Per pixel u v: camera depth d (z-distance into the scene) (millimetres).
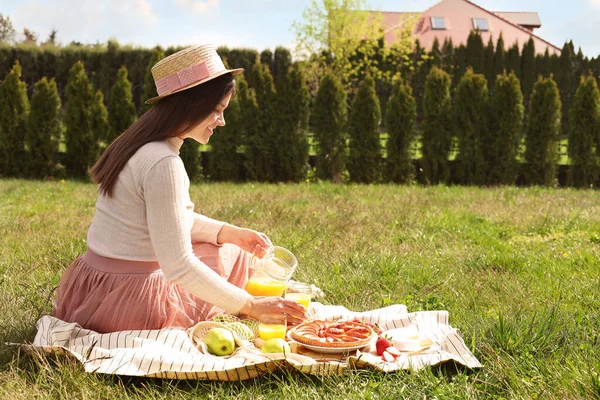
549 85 14633
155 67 3262
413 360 3191
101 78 22047
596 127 14578
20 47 22000
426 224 7938
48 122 14602
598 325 3852
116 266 3285
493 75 32344
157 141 3209
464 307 4410
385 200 10500
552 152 14672
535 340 3469
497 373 3051
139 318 3270
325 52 26281
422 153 14898
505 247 6633
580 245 6801
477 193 12109
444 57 31109
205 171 15195
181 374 2943
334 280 5062
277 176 14961
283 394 2879
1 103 14516
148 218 3107
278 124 14797
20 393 2746
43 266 5102
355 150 14883
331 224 7688
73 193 11117
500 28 44406
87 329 3312
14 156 14609
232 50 24453
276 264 3818
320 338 3316
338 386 2959
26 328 3504
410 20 29000
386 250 6215
